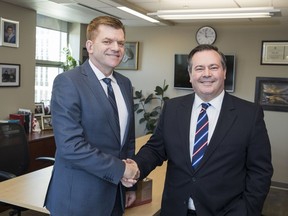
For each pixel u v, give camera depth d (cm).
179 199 166
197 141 166
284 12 433
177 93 589
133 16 493
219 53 165
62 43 590
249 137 161
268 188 162
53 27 561
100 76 160
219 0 394
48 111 524
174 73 581
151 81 605
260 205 161
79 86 151
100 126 153
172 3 418
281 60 523
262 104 537
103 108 154
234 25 544
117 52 155
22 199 208
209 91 163
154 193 225
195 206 162
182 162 166
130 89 180
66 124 146
